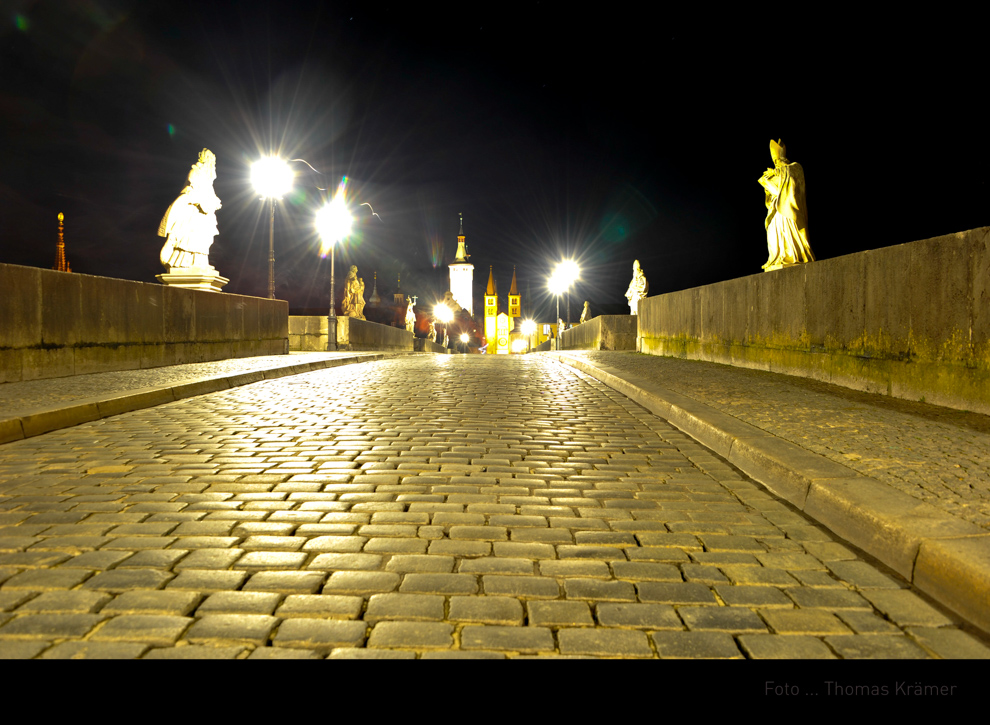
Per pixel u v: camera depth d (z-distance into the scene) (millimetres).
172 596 2889
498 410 8312
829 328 8867
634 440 6469
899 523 3352
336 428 6957
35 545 3494
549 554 3461
